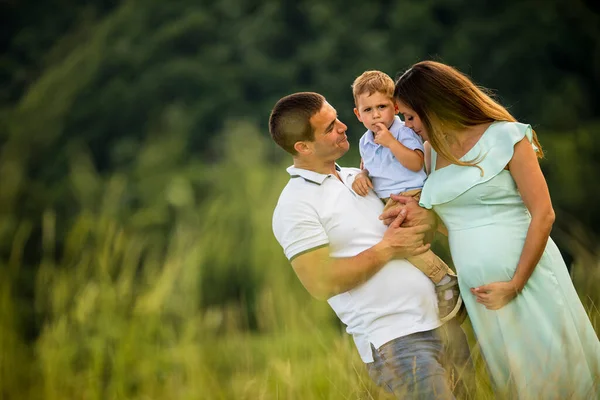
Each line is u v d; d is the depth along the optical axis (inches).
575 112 1334.9
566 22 1430.9
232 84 1430.9
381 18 1504.7
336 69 1433.3
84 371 328.8
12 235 877.8
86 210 398.6
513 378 239.9
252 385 293.4
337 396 268.7
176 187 1077.1
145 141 1416.1
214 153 1350.9
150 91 1448.1
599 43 1423.5
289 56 1510.8
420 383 241.1
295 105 260.4
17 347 327.0
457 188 242.4
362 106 264.2
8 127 1354.6
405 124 255.3
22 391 315.6
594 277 303.4
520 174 237.6
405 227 251.8
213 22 1512.1
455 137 245.0
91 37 1509.6
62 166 1347.2
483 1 1480.1
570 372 235.3
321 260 252.7
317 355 293.3
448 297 253.0
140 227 1003.9
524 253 236.4
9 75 1579.7
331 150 261.3
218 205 1015.0
